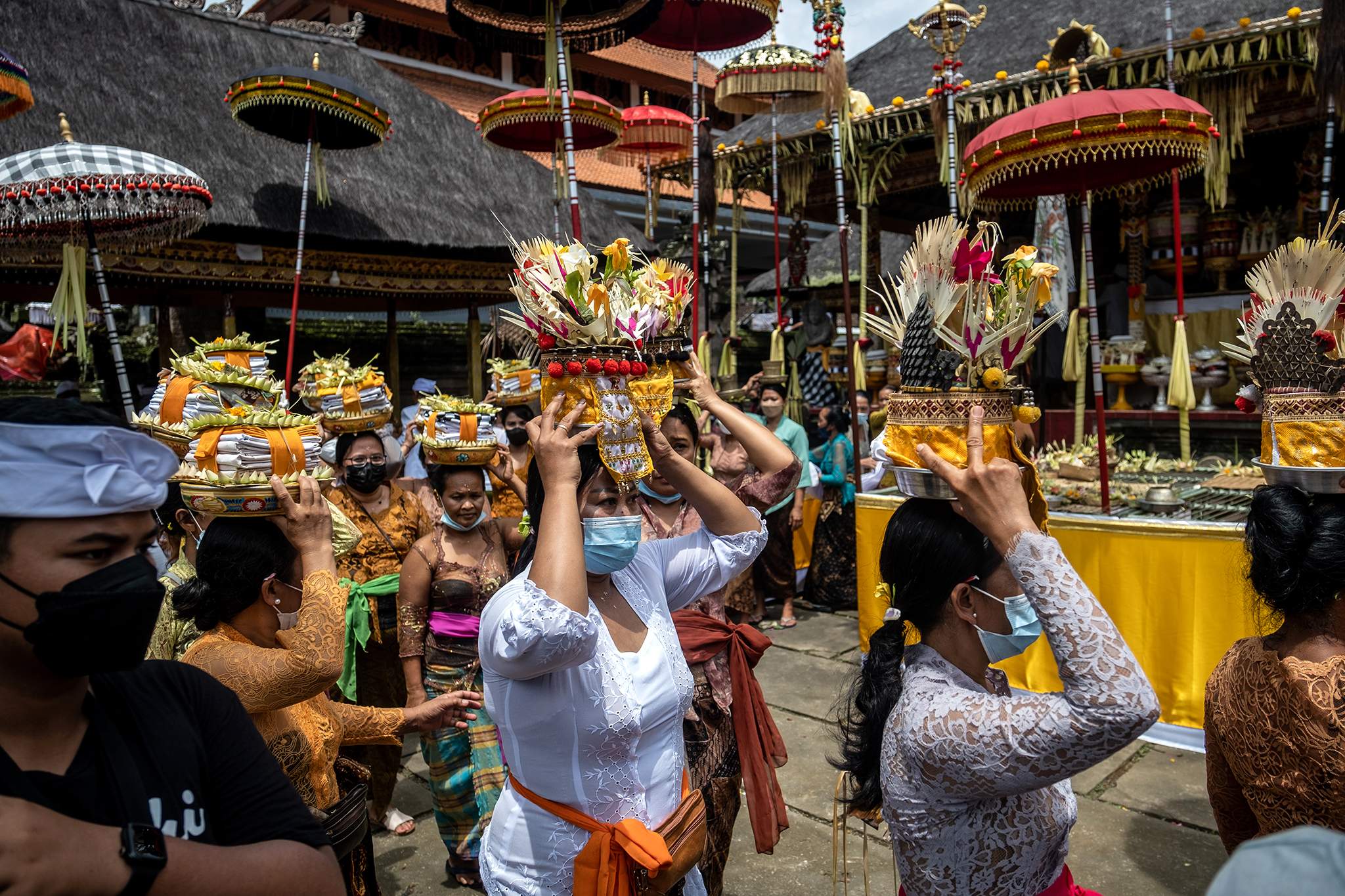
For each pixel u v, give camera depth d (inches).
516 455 220.8
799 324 344.2
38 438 39.8
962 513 61.0
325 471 88.0
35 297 325.1
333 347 535.2
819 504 284.2
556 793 70.2
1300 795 60.0
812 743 175.2
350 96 241.8
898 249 597.0
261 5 810.2
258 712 76.0
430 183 382.6
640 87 903.1
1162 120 174.9
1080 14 329.7
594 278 72.1
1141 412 347.9
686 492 83.4
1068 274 309.3
